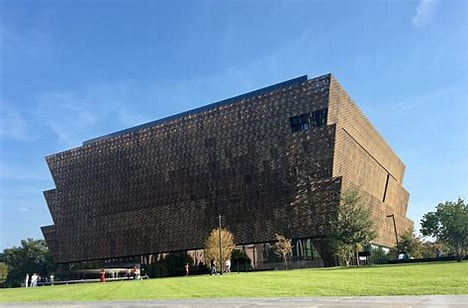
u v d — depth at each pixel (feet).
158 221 314.14
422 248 305.53
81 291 106.83
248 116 278.46
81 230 359.87
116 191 341.00
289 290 66.03
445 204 228.43
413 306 39.63
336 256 230.48
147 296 73.15
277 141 264.31
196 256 297.53
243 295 62.49
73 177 369.09
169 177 311.06
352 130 279.28
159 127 320.91
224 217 280.51
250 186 272.51
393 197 397.39
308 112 256.11
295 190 254.27
